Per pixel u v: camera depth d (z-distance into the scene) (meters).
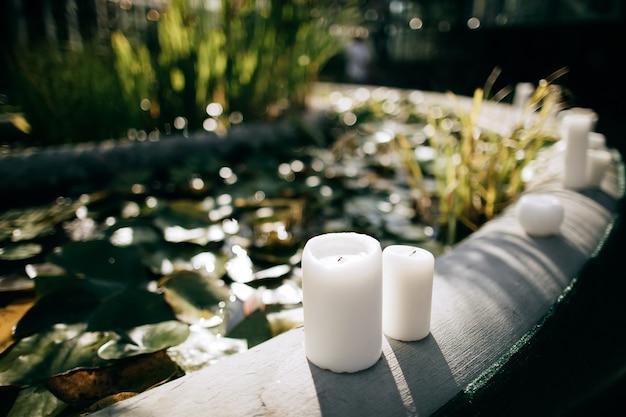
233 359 0.48
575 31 2.76
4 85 1.53
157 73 1.51
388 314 0.51
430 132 1.75
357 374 0.46
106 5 1.77
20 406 0.49
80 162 1.23
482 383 0.47
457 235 1.00
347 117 2.20
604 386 0.50
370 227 0.99
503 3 3.57
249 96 1.69
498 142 1.09
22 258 0.80
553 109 1.11
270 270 0.80
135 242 0.86
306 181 1.30
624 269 0.70
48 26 1.88
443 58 4.03
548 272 0.64
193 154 1.43
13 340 0.60
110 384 0.53
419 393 0.44
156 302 0.65
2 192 1.12
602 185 0.96
